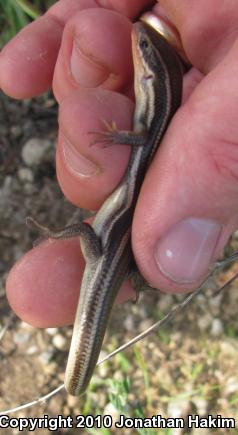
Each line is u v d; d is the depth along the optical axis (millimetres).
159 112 156
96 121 148
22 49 184
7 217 247
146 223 143
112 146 152
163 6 177
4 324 230
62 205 249
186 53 178
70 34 168
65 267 169
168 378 220
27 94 190
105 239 156
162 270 147
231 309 228
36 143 260
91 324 153
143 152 154
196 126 135
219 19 166
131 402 216
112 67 168
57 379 221
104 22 165
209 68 176
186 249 144
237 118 131
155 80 155
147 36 158
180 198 140
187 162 137
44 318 172
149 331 158
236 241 238
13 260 239
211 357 222
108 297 154
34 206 249
